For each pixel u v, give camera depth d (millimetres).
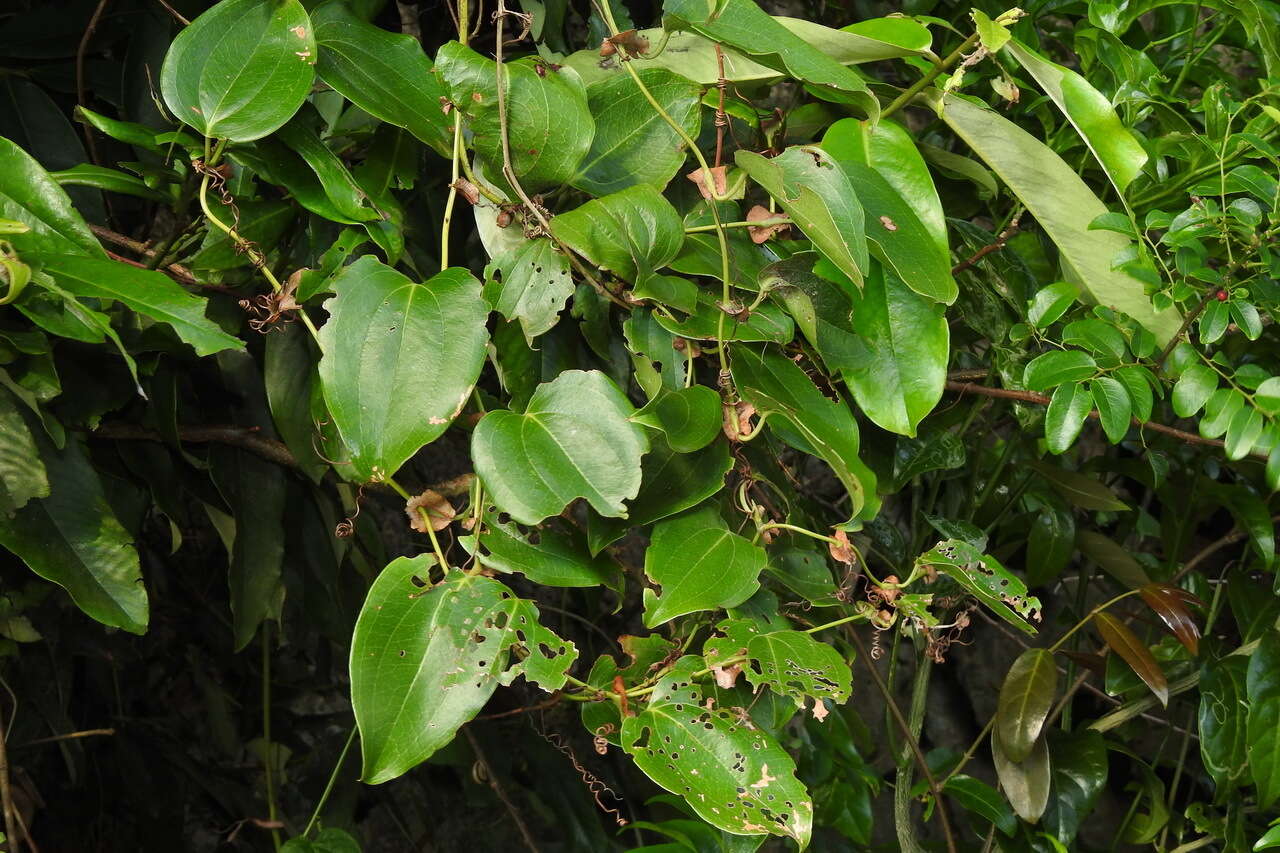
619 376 1591
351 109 1488
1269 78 1531
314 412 1429
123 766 1956
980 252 1558
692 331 1317
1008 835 1693
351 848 1523
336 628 1710
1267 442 1434
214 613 2117
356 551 1724
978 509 1795
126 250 1508
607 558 1334
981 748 2727
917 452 1626
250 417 1608
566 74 1325
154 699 2162
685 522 1328
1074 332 1442
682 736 1299
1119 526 2090
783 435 1343
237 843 2223
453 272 1285
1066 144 1633
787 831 1273
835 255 1289
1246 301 1450
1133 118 1570
